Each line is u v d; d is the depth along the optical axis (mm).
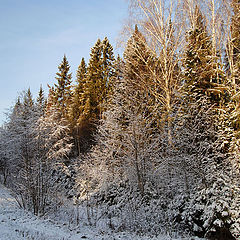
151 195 11430
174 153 10453
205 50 13062
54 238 7660
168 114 12430
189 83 12422
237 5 13055
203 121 10703
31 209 12977
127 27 16484
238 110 10391
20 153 14062
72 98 31656
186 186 9695
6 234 6797
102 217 12672
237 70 12242
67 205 14898
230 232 7613
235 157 9156
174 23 15680
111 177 14141
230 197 7941
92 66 28469
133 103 13977
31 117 14469
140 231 9438
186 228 9133
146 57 18141
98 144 17469
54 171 18109
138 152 11586
